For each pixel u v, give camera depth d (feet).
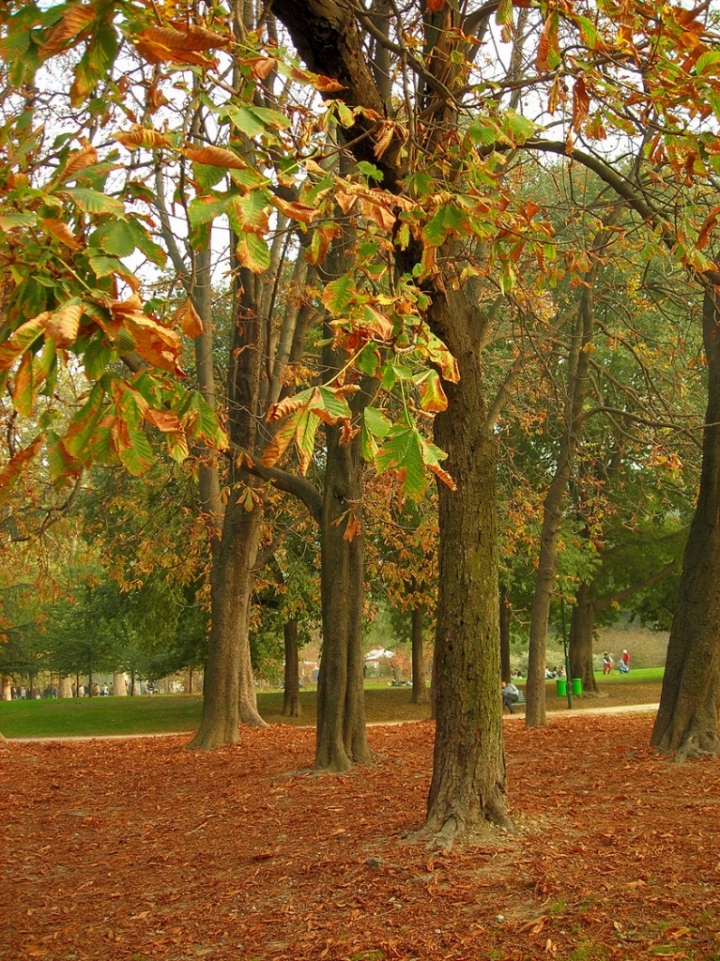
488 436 25.13
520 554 72.64
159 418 8.78
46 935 21.58
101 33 10.16
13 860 28.22
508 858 22.16
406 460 9.87
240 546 51.80
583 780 31.83
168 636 91.71
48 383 8.63
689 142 19.66
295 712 91.97
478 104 23.00
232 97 12.42
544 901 19.70
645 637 191.52
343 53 21.81
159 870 26.02
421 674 98.84
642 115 22.25
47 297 8.89
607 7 19.95
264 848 26.66
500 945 17.84
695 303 45.14
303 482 42.47
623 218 46.80
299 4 20.85
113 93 13.51
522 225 19.66
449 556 24.73
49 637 136.46
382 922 19.63
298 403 9.40
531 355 48.80
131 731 78.02
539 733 47.83
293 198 27.99
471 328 25.13
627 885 20.07
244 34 17.97
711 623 37.29
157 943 20.33
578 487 77.77
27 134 12.44
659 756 35.76
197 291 52.01
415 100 24.62
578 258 26.84
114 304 7.80
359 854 24.09
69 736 74.90
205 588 67.77
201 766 43.70
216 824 30.66
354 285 13.15
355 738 40.32
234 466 39.63
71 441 8.86
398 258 23.82
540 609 54.60
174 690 221.66
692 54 18.97
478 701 24.34
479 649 24.45
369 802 31.19
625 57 22.16
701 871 20.70
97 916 22.66
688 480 74.28
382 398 33.86
